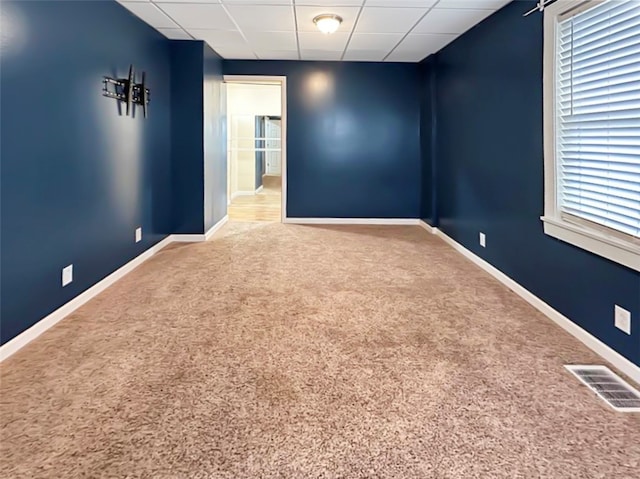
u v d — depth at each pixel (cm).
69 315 295
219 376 215
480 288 359
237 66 627
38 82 262
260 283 367
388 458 158
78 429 173
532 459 158
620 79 227
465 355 240
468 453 161
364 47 541
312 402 193
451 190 523
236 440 167
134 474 149
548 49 290
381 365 228
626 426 177
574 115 268
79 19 309
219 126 616
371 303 321
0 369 221
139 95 417
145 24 434
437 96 576
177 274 392
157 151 477
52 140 278
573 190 273
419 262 442
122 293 340
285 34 477
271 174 1230
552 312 293
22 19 246
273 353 241
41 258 267
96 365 226
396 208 669
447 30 455
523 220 337
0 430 172
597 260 244
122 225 389
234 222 674
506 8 365
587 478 148
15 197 242
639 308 212
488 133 407
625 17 221
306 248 501
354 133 653
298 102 643
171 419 180
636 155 216
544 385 209
